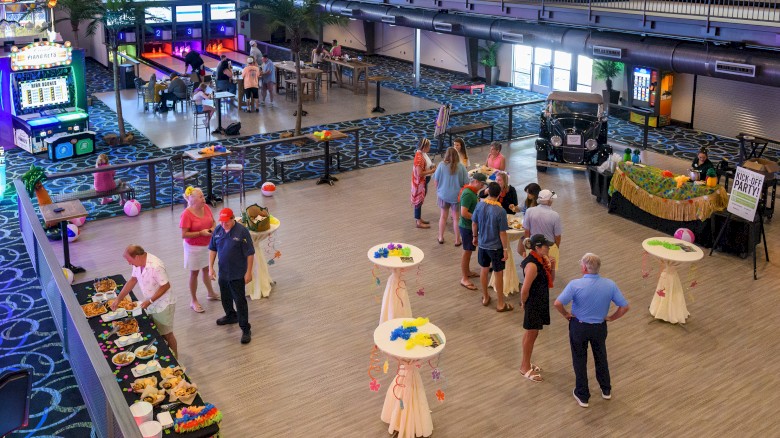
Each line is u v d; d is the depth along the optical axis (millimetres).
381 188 13867
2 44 17844
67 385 7875
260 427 7094
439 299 9562
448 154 10789
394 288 8586
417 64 23734
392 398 7027
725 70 12492
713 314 9195
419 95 22797
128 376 6742
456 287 9898
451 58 26453
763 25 11914
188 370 8000
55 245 11164
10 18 18016
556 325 8961
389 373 7992
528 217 9094
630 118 19531
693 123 18734
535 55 23172
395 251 8609
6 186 14047
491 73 24531
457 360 8211
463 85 23703
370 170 15031
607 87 20125
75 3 16562
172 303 7742
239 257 8344
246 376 7922
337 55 23688
